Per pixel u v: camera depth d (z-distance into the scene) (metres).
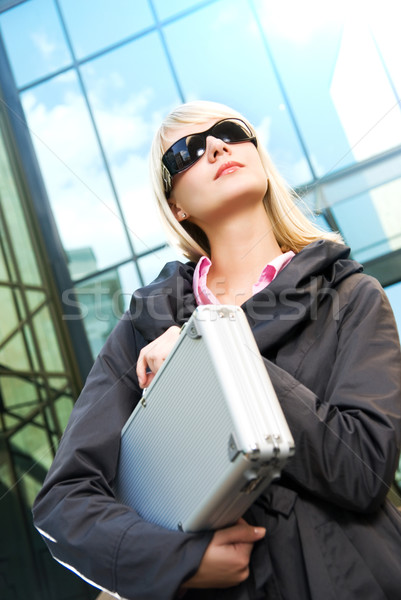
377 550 0.63
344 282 0.82
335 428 0.64
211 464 0.57
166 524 0.66
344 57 4.31
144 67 4.79
